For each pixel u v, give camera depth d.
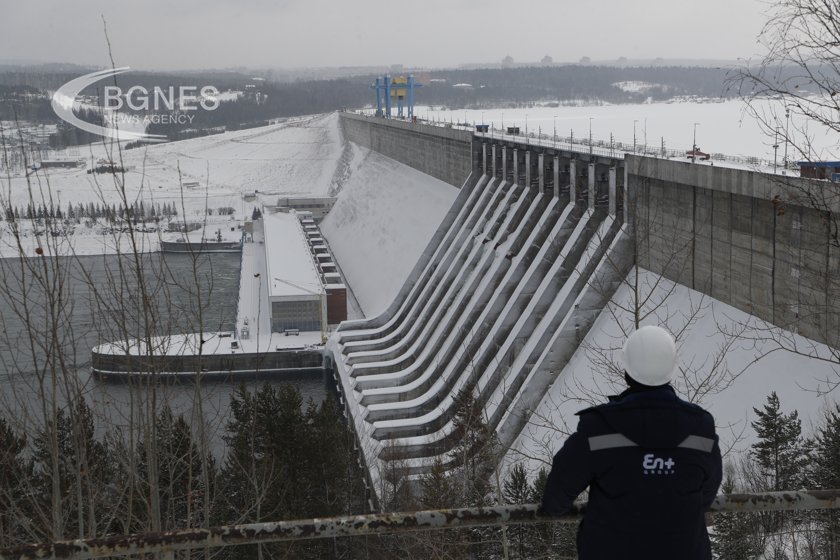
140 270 14.40
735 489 33.19
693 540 6.29
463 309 77.00
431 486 34.84
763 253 46.31
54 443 13.52
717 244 50.50
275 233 150.38
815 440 36.47
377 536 35.50
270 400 40.88
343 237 161.38
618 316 55.97
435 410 64.12
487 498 32.88
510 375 60.41
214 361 90.00
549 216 72.81
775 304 45.78
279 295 100.00
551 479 6.50
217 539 6.77
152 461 14.05
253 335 99.81
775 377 43.72
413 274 97.00
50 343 13.86
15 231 13.71
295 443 40.03
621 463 6.23
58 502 13.56
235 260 153.62
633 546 6.22
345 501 44.00
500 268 75.31
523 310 67.44
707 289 51.94
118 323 14.73
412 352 79.69
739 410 44.22
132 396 14.23
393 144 165.38
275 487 34.34
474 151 104.12
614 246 58.69
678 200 54.25
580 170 69.69
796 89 13.27
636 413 6.30
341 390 81.19
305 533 6.85
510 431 56.06
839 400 39.38
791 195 17.53
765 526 27.25
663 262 56.22
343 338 90.50
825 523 22.19
